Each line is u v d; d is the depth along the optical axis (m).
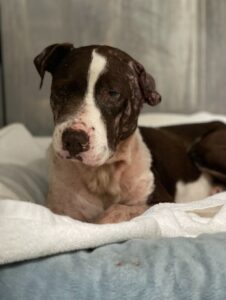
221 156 0.77
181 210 0.56
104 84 0.56
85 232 0.46
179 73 1.13
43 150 0.87
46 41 1.07
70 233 0.45
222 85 1.15
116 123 0.58
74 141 0.53
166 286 0.42
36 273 0.43
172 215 0.54
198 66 1.14
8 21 1.04
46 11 1.06
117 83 0.57
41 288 0.42
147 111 1.14
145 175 0.66
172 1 1.10
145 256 0.45
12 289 0.43
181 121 1.03
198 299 0.42
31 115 1.08
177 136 0.82
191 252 0.46
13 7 1.04
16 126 0.88
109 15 1.08
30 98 1.08
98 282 0.42
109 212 0.61
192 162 0.79
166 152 0.74
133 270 0.43
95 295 0.42
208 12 1.12
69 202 0.65
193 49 1.13
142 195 0.66
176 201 0.74
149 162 0.68
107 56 0.58
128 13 1.09
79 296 0.42
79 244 0.45
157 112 1.14
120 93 0.57
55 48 0.61
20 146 0.83
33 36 1.06
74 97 0.56
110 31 1.09
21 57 1.06
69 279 0.42
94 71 0.56
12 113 1.08
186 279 0.43
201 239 0.48
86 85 0.56
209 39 1.13
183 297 0.42
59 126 0.54
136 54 1.11
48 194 0.67
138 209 0.62
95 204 0.65
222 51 1.14
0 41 1.05
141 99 0.63
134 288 0.42
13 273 0.44
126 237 0.48
